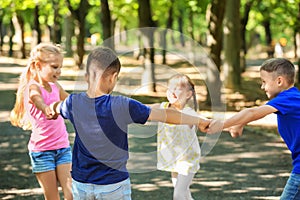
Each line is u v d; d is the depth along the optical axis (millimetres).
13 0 24562
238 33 19625
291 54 43406
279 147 10859
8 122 14508
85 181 3992
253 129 12938
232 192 7375
